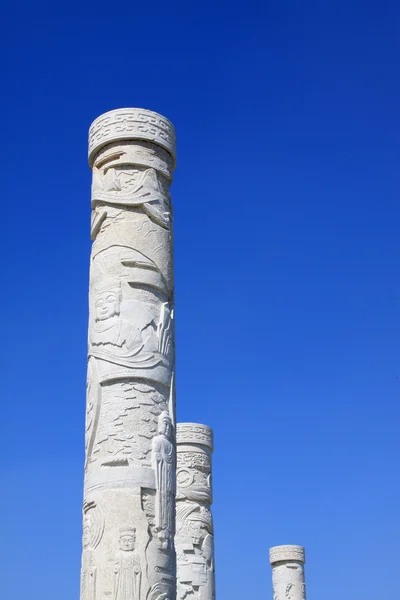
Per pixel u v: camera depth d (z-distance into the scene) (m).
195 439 23.36
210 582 22.06
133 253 13.71
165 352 13.54
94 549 12.22
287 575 30.17
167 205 14.51
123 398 12.95
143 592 11.91
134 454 12.63
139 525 12.22
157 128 14.59
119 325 13.30
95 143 14.59
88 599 12.02
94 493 12.54
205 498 22.92
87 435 13.09
